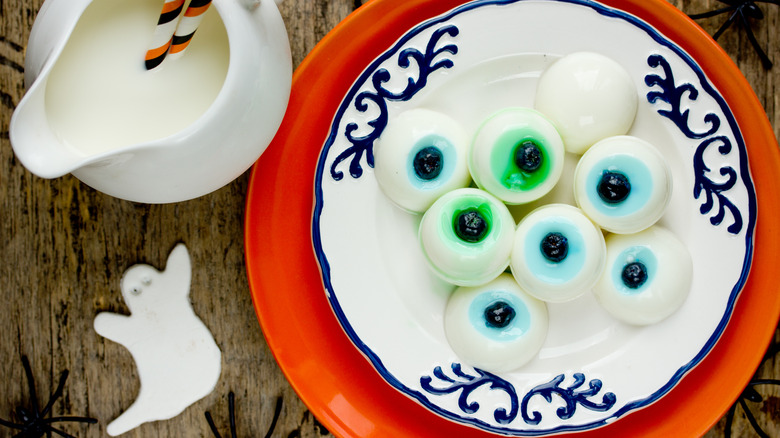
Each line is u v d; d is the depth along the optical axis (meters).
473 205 0.55
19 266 0.61
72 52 0.52
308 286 0.60
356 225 0.58
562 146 0.55
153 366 0.61
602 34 0.57
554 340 0.59
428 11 0.58
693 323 0.58
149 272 0.61
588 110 0.56
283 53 0.54
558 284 0.55
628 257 0.57
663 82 0.57
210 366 0.61
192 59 0.53
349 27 0.58
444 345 0.59
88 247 0.61
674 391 0.60
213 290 0.61
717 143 0.58
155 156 0.51
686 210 0.58
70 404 0.61
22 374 0.61
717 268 0.58
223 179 0.55
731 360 0.59
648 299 0.56
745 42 0.61
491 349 0.56
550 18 0.57
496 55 0.58
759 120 0.58
